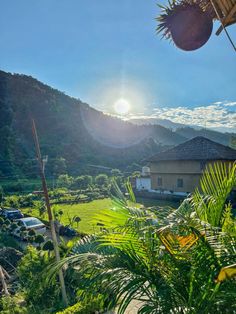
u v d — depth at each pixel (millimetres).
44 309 8359
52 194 39000
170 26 3102
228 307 2580
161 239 2779
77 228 20922
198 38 3051
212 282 2680
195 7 3010
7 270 13523
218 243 2799
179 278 2955
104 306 3439
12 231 22281
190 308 2760
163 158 31312
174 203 28375
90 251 3900
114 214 3652
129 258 3326
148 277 3123
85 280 3295
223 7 2635
